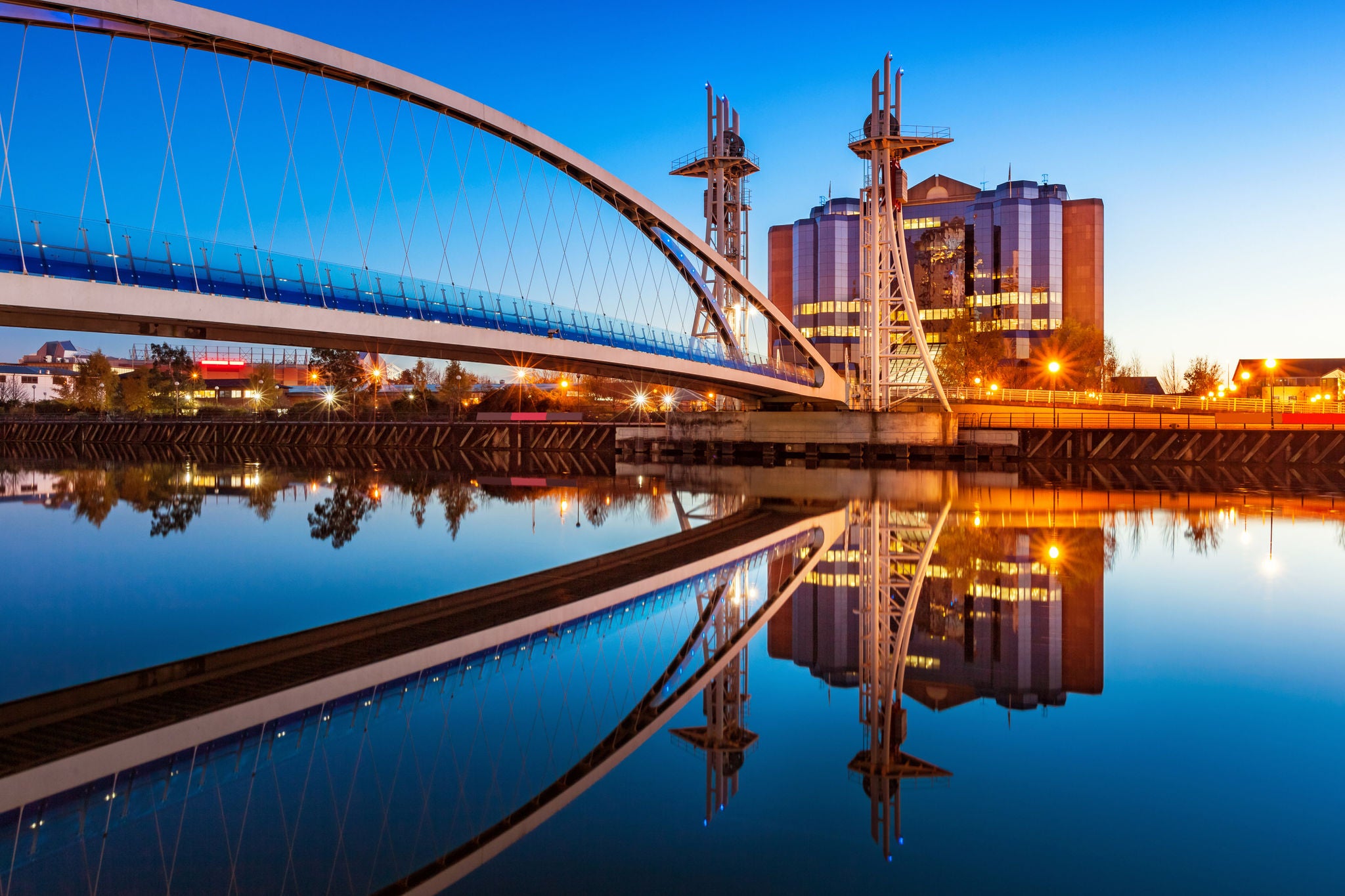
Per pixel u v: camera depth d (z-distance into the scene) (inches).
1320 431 2057.1
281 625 534.3
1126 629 491.8
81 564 762.8
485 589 648.4
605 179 1565.0
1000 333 4055.1
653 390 3481.8
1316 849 231.5
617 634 502.9
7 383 5649.6
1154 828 245.6
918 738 321.1
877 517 1080.8
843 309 5196.9
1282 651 440.8
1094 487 1530.5
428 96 1155.9
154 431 4015.8
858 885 216.4
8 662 448.5
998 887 214.2
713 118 2659.9
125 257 836.0
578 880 223.1
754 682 399.9
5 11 768.3
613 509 1219.9
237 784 289.6
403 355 1366.9
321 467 2249.0
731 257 2679.6
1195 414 2630.4
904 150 2341.3
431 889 218.4
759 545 860.0
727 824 253.8
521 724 346.6
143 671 433.1
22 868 232.7
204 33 882.1
